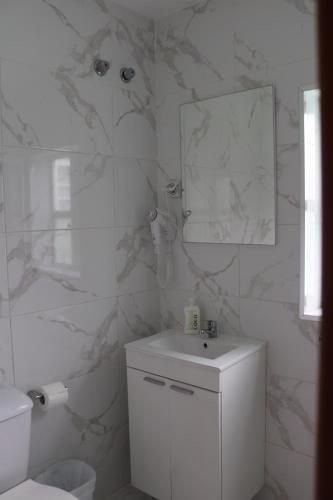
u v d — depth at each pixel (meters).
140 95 2.27
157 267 2.40
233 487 1.83
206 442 1.77
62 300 1.94
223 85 2.07
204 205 2.19
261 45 1.92
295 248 1.88
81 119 1.99
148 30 2.30
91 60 2.02
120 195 2.19
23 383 1.80
